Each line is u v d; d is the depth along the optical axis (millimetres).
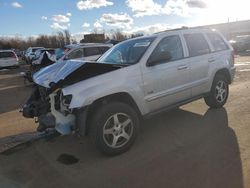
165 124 6270
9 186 4262
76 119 4781
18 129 6867
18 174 4617
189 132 5723
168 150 4996
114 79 4918
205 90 6598
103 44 14969
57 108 4871
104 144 4770
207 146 5020
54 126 4906
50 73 5492
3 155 5398
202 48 6602
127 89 5023
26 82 15820
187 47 6227
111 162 4738
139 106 5246
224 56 7055
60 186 4168
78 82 4773
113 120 4832
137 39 6109
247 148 4812
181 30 6320
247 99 7793
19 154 5387
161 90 5578
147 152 4977
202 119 6406
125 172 4391
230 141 5137
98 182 4188
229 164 4340
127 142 5004
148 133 5836
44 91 5367
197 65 6289
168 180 4059
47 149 5480
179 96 5938
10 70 27719
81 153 5188
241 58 22422
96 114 4703
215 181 3934
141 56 5398
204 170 4234
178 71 5859
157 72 5477
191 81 6191
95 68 4934
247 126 5773
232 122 6066
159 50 5637
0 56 28344
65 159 5012
